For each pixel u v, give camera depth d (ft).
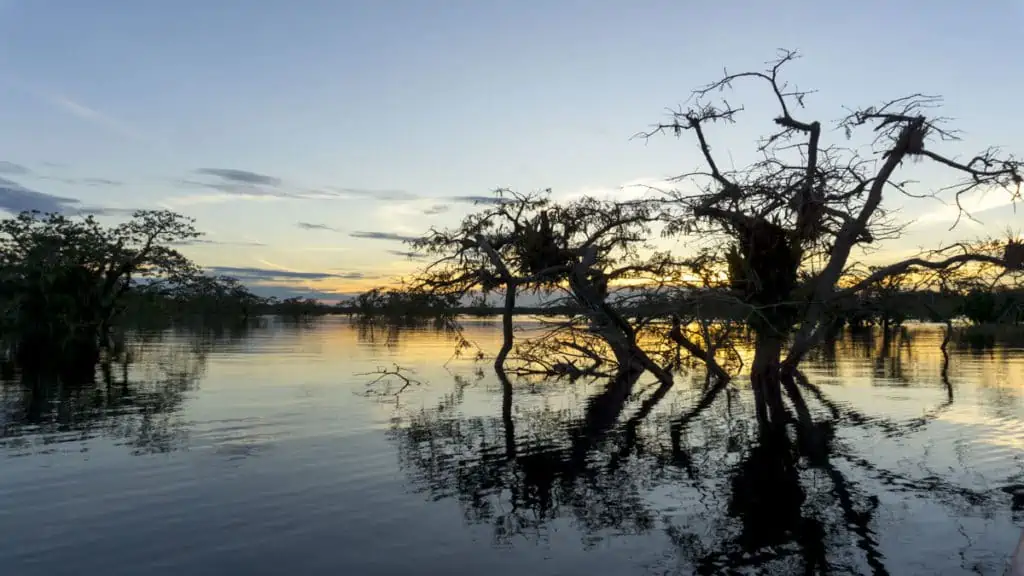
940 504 30.76
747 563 24.12
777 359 79.41
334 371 89.45
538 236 86.38
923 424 50.60
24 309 165.07
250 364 99.35
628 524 28.32
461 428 49.42
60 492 32.19
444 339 175.11
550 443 44.42
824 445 43.47
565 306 82.99
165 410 56.34
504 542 26.13
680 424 51.55
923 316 88.89
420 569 23.58
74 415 53.62
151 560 24.16
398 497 31.83
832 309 77.71
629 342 83.61
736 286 77.20
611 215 84.64
